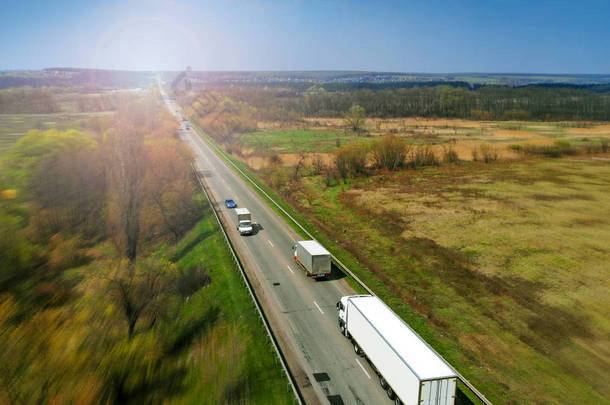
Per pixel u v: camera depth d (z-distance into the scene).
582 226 65.88
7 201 60.03
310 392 27.42
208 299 42.91
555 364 32.44
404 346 25.64
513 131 192.00
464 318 39.16
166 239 66.62
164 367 32.31
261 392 27.62
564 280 47.47
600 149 135.12
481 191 89.00
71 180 72.69
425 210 76.38
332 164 121.12
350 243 59.22
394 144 115.62
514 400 27.81
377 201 83.56
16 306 34.22
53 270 48.97
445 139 168.00
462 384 29.27
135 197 64.94
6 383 26.50
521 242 59.47
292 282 44.88
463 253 55.97
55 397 26.98
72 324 32.59
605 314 40.22
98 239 63.59
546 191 87.50
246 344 33.16
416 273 49.38
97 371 29.42
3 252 43.94
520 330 37.31
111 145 86.38
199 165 113.94
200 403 27.77
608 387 29.88
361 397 26.94
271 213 72.56
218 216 69.38
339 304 35.22
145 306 38.72
